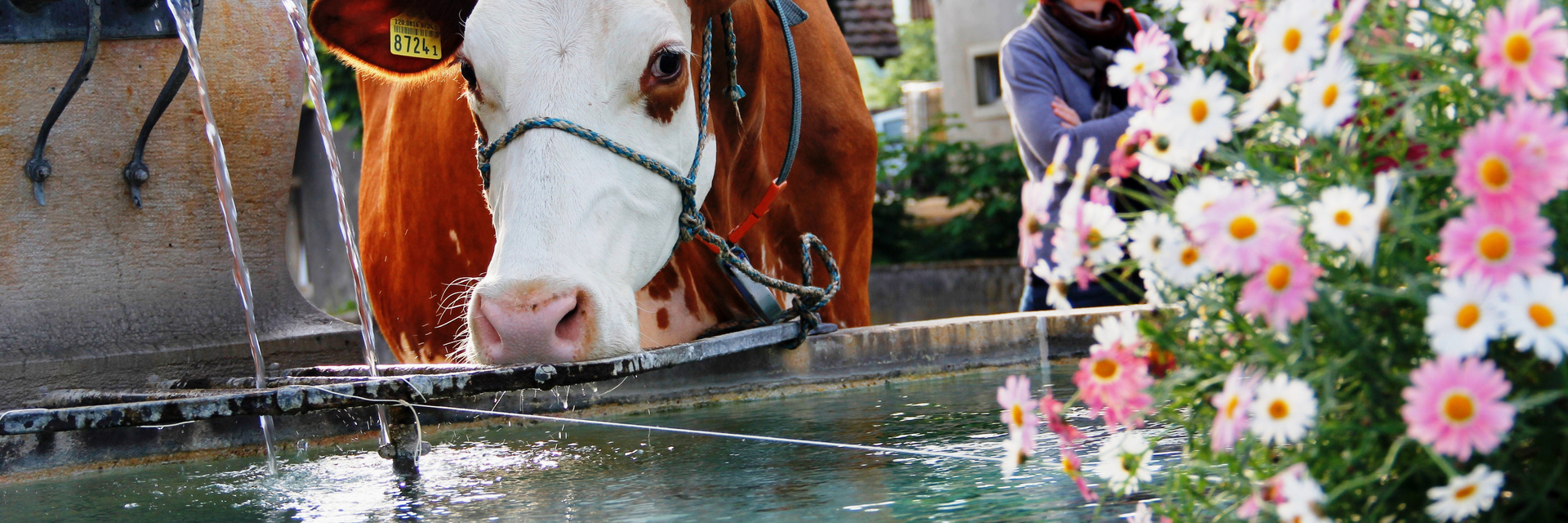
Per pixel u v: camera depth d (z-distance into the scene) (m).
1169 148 1.08
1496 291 0.82
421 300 3.57
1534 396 0.85
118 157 3.01
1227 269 1.02
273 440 2.38
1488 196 0.82
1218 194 0.97
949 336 3.18
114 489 2.00
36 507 1.85
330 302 14.91
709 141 2.48
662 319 3.16
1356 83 0.96
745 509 1.52
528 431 2.46
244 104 3.18
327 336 3.20
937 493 1.54
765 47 3.03
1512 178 0.81
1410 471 0.95
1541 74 0.83
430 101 3.51
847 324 3.70
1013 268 12.23
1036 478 1.59
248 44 3.18
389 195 3.75
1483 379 0.82
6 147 2.88
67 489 2.05
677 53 2.24
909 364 3.12
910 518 1.40
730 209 3.01
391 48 2.49
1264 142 1.12
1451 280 0.84
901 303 12.23
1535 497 0.92
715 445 2.09
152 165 3.05
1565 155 0.80
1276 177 1.02
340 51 2.55
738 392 2.95
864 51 13.64
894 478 1.66
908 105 18.86
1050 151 3.57
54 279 2.93
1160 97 1.22
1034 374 2.97
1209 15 1.15
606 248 2.10
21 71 2.89
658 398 2.87
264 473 2.10
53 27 2.88
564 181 2.06
